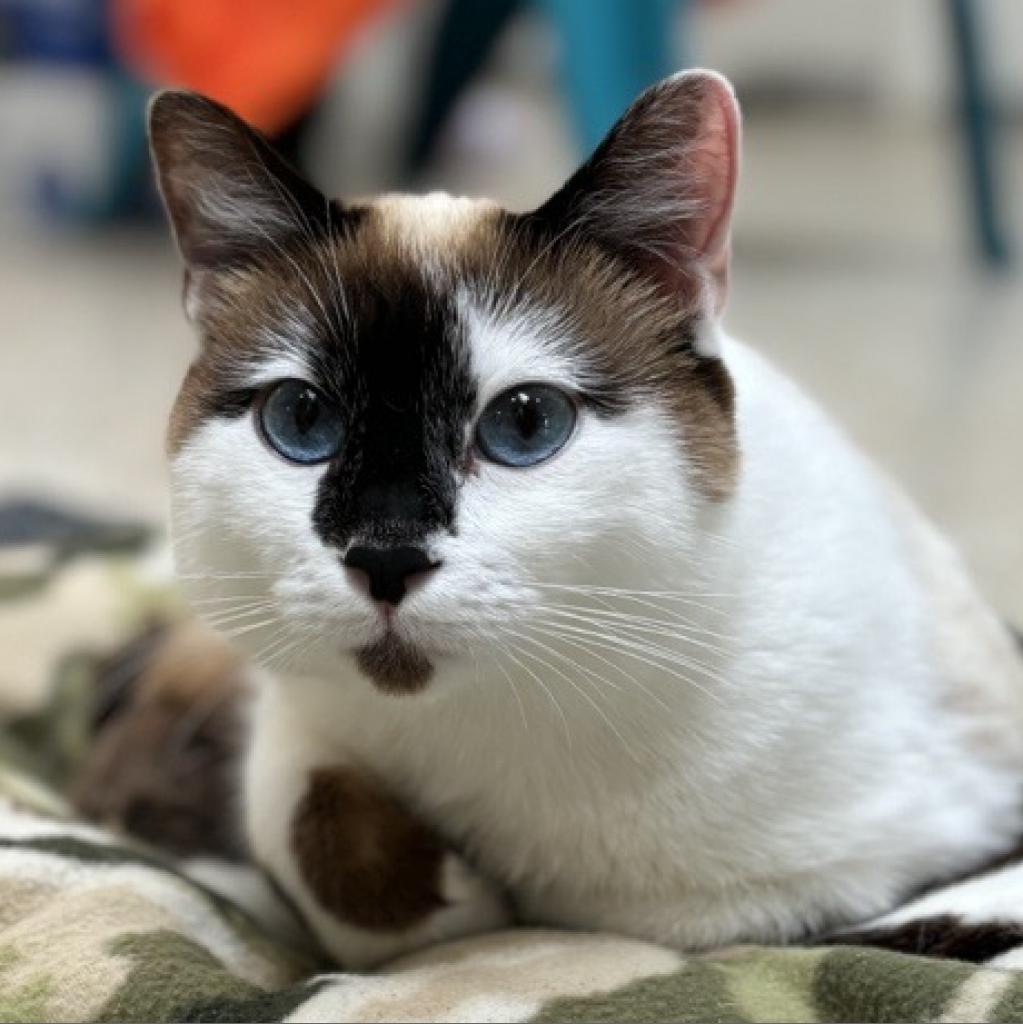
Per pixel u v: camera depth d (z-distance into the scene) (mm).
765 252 3525
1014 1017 756
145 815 1204
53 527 1785
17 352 2740
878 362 2609
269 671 906
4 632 1406
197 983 830
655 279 890
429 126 3352
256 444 853
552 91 4871
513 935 933
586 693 871
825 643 937
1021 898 898
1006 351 2686
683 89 869
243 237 910
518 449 832
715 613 888
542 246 871
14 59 4516
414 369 819
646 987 825
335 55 2600
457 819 968
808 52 5656
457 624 792
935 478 2020
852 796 955
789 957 860
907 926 908
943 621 1059
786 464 961
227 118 892
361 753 977
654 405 858
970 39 3242
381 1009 810
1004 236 3361
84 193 3811
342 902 940
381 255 855
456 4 3064
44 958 863
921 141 5012
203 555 879
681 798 919
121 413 2385
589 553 827
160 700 1256
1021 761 1042
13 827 1026
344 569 795
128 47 3027
